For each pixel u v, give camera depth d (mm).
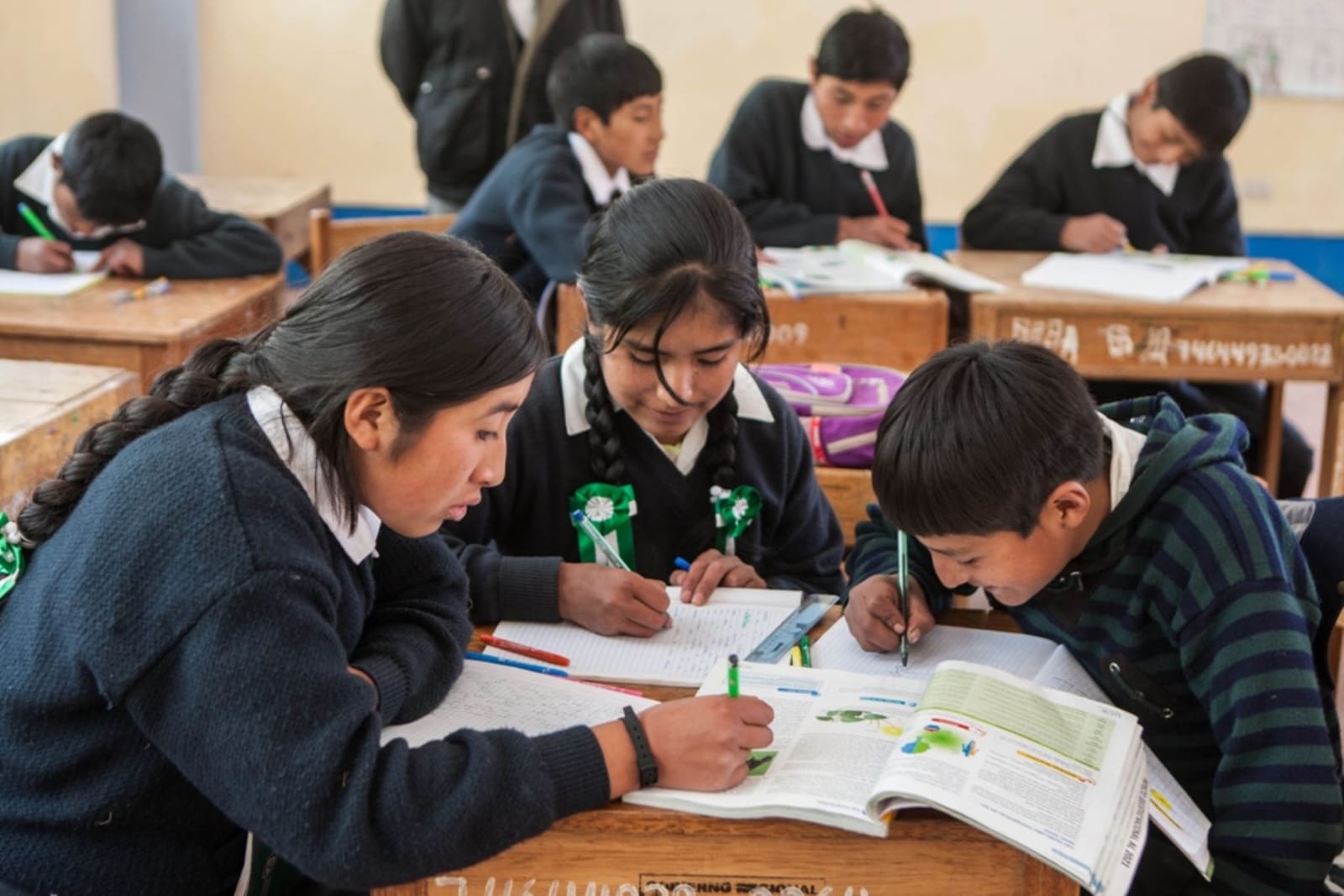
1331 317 2740
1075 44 5285
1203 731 1373
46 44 4602
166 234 2977
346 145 5520
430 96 4207
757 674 1313
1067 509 1242
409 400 1077
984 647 1430
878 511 1652
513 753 1101
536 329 1139
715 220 1493
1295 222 5434
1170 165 3326
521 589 1476
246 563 1043
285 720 1025
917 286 2850
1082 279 2912
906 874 1123
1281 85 5281
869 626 1418
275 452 1113
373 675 1225
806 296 2717
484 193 2934
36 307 2635
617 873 1139
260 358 1160
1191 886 1270
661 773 1126
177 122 5477
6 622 1126
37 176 2900
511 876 1147
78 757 1108
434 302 1076
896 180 3391
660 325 1467
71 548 1089
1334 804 1206
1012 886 1120
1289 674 1227
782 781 1129
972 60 5309
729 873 1133
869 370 2191
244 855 1233
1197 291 2893
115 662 1038
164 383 1218
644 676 1354
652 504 1687
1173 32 5262
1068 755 1127
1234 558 1269
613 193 2955
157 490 1068
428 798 1054
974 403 1215
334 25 5391
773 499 1736
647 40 5352
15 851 1129
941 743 1127
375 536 1224
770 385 1786
